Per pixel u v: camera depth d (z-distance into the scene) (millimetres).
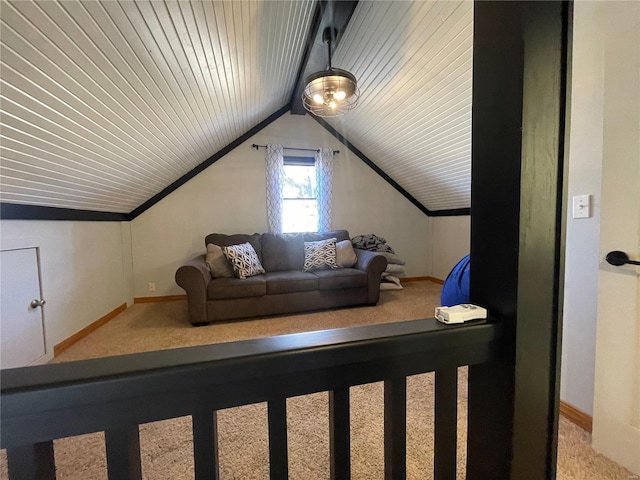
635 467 1124
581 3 1342
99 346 2354
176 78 1774
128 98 1664
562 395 1485
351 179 4453
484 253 648
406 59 2375
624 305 1142
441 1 1793
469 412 682
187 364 456
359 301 3387
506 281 598
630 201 1107
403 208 4715
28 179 1692
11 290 1810
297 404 1611
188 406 464
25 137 1371
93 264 2764
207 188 3832
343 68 2840
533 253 589
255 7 1611
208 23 1470
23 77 1095
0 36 919
